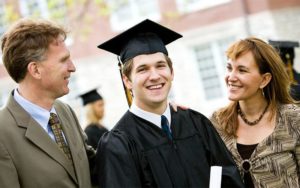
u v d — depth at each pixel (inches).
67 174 102.8
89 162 115.6
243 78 127.3
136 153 108.7
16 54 102.3
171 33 122.6
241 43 129.3
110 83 498.0
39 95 104.7
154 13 490.6
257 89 128.9
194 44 471.5
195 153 113.7
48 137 102.9
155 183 107.6
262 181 123.3
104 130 260.2
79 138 112.1
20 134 100.9
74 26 446.6
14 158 98.6
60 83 104.8
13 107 103.3
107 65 497.0
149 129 111.3
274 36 430.6
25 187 98.6
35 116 104.6
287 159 124.2
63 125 109.2
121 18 500.1
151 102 109.0
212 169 108.4
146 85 109.0
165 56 114.2
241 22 446.3
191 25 470.0
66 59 106.1
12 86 516.4
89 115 260.4
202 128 119.4
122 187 103.2
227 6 452.8
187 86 476.4
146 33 117.8
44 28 103.8
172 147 111.8
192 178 110.6
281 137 125.5
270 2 430.3
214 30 460.8
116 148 106.7
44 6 482.9
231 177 114.7
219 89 469.4
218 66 466.3
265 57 127.6
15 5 493.7
